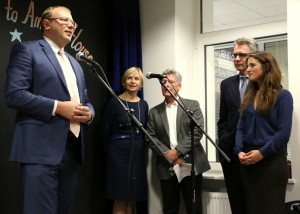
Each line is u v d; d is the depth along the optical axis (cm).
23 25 287
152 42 364
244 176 243
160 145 312
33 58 212
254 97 248
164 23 359
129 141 312
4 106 273
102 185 341
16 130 210
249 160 235
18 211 280
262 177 233
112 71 346
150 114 326
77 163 227
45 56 217
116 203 323
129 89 322
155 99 356
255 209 235
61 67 222
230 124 280
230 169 284
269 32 337
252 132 242
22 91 203
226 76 365
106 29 354
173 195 315
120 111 317
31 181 202
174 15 354
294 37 291
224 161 285
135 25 361
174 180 314
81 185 322
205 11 382
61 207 222
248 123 246
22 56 210
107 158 319
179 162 304
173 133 315
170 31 355
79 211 319
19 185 281
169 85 313
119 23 349
